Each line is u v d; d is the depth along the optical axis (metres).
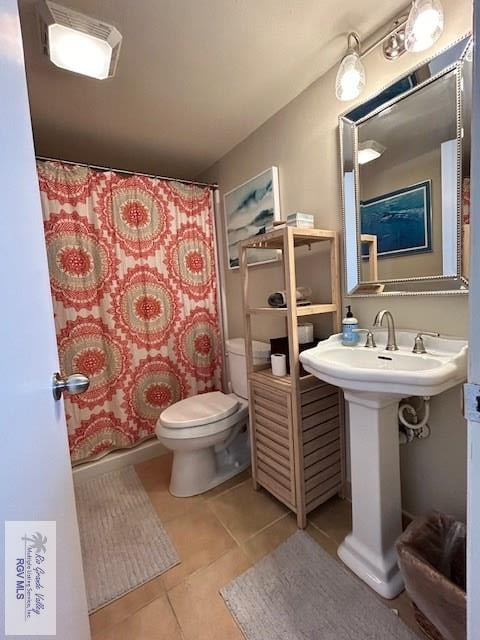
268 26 1.19
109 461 2.00
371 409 1.14
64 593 0.64
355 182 1.40
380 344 1.34
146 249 2.11
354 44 1.27
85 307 1.90
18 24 0.60
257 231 2.00
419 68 1.14
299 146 1.66
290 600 1.10
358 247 1.42
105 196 1.94
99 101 1.60
